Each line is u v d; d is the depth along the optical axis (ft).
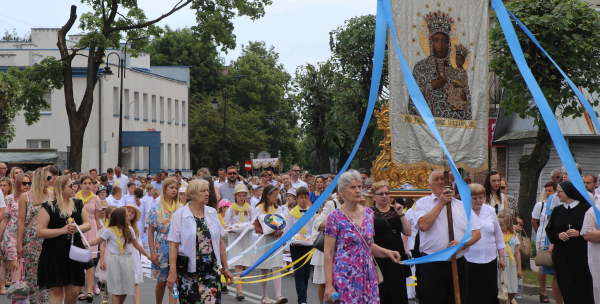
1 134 92.48
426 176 37.88
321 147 139.74
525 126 69.56
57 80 92.89
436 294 24.71
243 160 228.22
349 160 22.61
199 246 25.54
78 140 93.20
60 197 28.73
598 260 26.43
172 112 187.01
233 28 97.19
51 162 101.81
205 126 215.51
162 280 31.42
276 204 40.42
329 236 21.13
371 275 21.16
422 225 24.53
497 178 32.94
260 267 37.73
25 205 31.19
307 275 35.35
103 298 36.47
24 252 31.01
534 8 44.06
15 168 42.34
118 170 70.08
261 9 96.27
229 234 40.47
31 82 91.81
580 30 43.83
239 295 38.11
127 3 93.76
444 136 30.19
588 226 26.35
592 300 27.73
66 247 28.76
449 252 21.90
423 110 22.82
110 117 150.61
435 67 30.07
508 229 33.22
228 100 241.96
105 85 148.66
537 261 34.17
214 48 98.02
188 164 199.41
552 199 33.58
